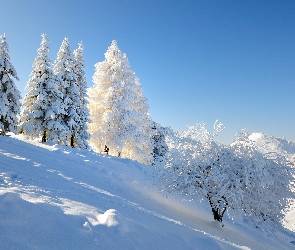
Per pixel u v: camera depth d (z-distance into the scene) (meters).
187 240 4.60
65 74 25.47
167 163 12.80
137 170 17.14
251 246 9.66
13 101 24.16
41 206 3.39
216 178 11.27
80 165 12.31
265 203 11.73
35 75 24.14
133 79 26.69
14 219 2.81
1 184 4.58
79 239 2.94
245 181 10.98
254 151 12.23
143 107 30.20
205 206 16.36
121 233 3.49
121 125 24.84
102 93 26.25
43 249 2.51
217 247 4.95
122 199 7.49
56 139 23.53
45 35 24.23
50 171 7.85
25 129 23.58
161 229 4.68
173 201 14.00
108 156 18.98
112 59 26.59
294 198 12.14
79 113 25.55
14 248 2.35
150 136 31.11
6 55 23.27
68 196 4.91
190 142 13.69
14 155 8.71
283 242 15.36
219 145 12.64
